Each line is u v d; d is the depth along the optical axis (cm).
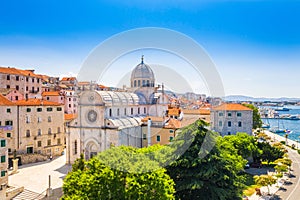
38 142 7431
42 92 10875
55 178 5738
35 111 7369
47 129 7669
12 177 5791
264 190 5572
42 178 5738
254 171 6931
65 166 6644
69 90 10781
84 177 2809
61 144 8062
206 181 3634
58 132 7962
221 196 3462
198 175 3428
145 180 2606
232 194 3809
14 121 6938
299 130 19525
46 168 6525
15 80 9562
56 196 4809
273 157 7344
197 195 3619
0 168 4578
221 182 3625
